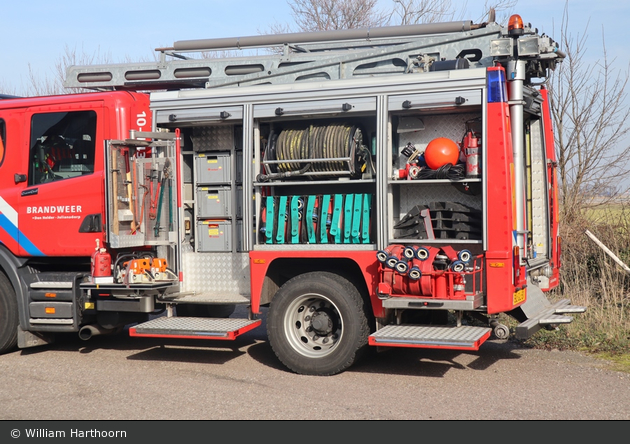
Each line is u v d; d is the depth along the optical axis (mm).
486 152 6086
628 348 7336
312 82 6754
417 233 6418
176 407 5539
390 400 5668
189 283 7609
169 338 8688
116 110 7367
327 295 6574
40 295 7500
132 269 7152
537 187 7496
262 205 7070
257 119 7016
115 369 6941
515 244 6082
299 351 6691
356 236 6613
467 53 7102
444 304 6047
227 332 6637
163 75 8391
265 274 6914
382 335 6129
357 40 7859
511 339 8031
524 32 6750
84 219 7387
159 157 7449
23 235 7625
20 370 6941
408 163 6602
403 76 6418
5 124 7793
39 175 7656
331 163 6711
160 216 7449
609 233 10305
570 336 7781
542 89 7633
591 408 5359
